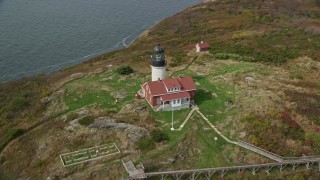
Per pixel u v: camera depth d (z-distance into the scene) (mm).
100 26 130875
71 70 77250
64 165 45594
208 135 50656
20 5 147750
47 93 63062
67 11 144375
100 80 68312
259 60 77188
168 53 84375
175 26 123438
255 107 56438
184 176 44344
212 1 153125
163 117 54250
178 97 55562
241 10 133500
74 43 113688
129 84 65875
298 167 46406
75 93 62906
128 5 161000
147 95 57938
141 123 52250
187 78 58000
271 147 48062
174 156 46812
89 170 44906
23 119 56969
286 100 58719
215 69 72438
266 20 117688
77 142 49438
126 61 80438
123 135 49812
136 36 123875
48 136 51656
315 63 75375
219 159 47000
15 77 90250
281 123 51719
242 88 63625
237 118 54094
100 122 52219
